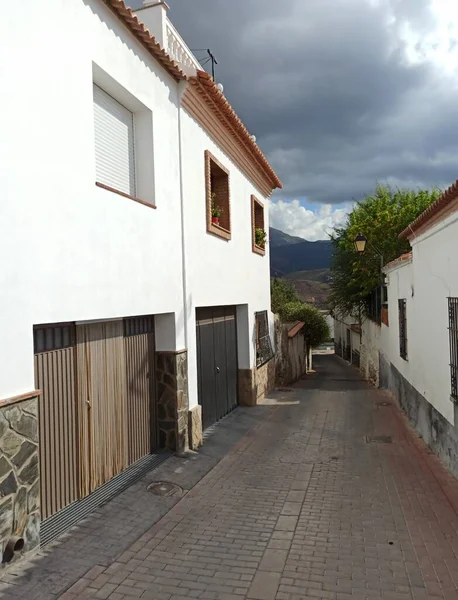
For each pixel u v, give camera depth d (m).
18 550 4.26
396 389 14.08
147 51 7.05
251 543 5.09
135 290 6.59
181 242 8.26
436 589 4.23
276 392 16.23
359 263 21.03
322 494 6.58
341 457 8.41
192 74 8.34
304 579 4.39
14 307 4.30
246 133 11.27
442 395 8.06
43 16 4.78
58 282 4.94
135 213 6.62
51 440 5.16
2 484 4.09
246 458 8.29
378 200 22.42
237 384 13.09
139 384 7.27
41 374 5.04
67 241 5.10
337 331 43.91
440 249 8.09
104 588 4.14
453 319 7.35
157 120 7.42
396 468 7.78
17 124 4.38
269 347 16.23
